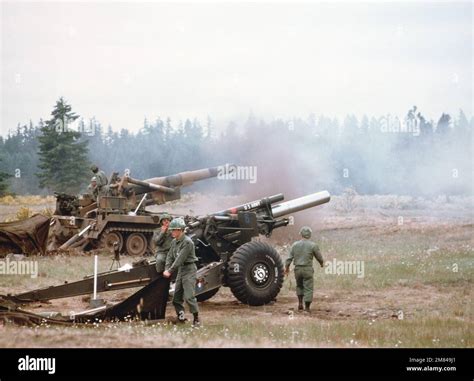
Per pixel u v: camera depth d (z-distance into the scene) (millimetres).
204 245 15742
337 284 17969
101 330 11000
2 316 11258
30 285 17141
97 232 25344
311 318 13906
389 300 16094
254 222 16016
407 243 26984
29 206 42812
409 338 11625
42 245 22969
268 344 10516
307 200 17531
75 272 19328
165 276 12406
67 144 48875
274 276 15477
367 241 28031
